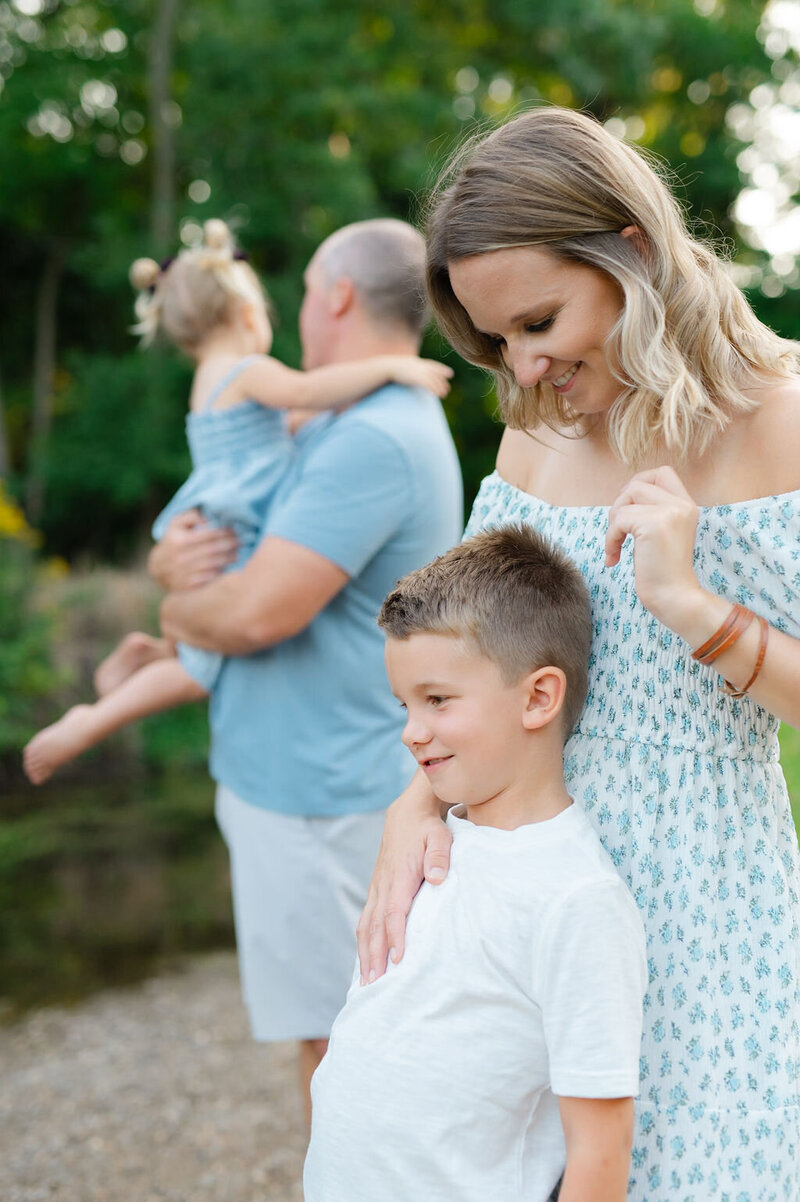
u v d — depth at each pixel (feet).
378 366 8.46
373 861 8.36
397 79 50.39
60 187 51.90
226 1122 11.33
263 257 48.80
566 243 4.42
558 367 4.66
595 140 4.50
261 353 9.73
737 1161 4.48
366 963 4.70
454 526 8.70
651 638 4.75
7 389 54.75
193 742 31.53
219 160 46.88
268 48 45.52
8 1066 12.88
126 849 23.16
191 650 8.87
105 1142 10.98
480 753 4.56
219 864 22.02
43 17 48.60
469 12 50.57
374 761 8.30
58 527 49.16
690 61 54.75
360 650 8.30
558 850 4.44
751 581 4.55
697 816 4.66
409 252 8.79
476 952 4.38
